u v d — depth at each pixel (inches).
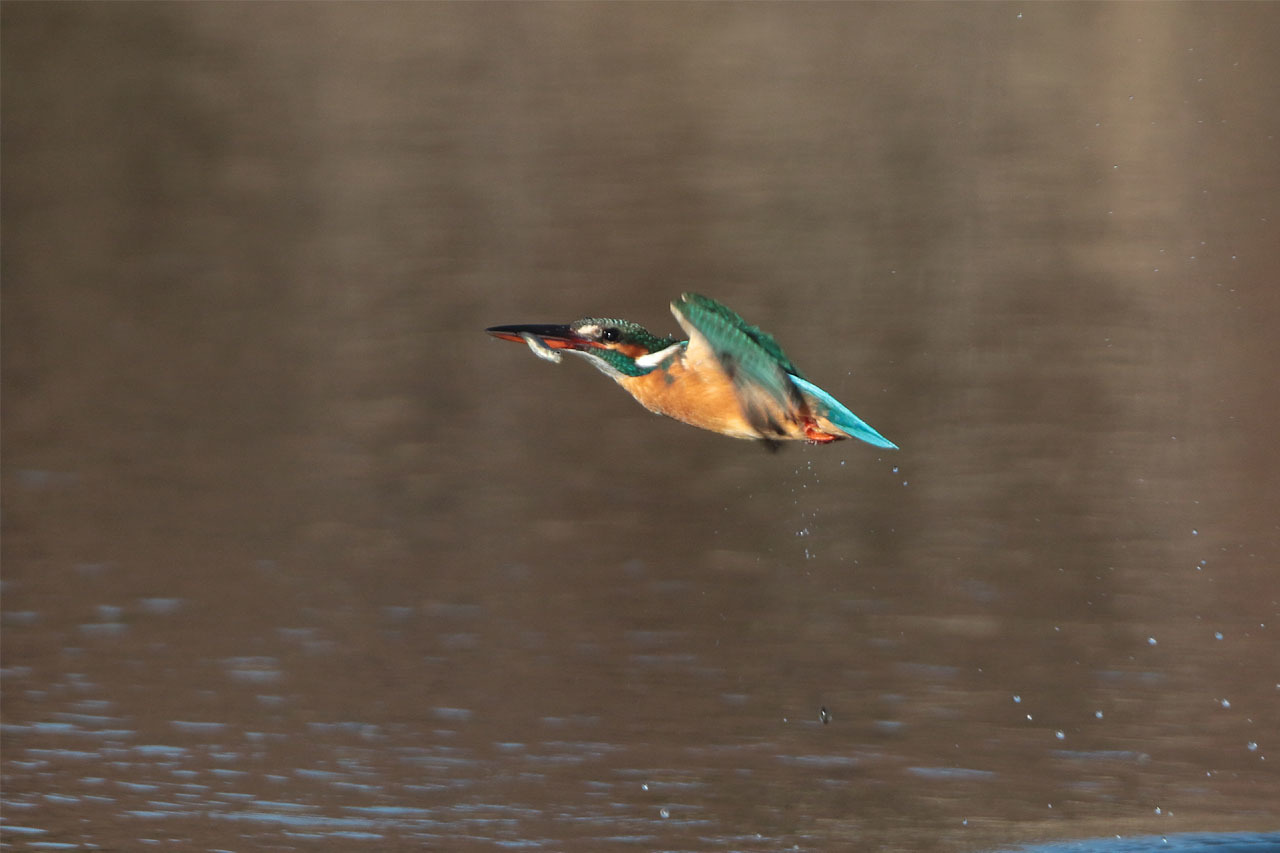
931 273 765.3
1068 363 664.4
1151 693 402.6
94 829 323.6
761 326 705.6
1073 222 833.5
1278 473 557.9
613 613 457.1
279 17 1133.7
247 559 497.4
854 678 412.2
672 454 589.0
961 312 721.0
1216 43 1039.0
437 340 700.7
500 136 955.3
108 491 553.3
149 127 967.6
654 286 754.8
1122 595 466.6
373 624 448.5
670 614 457.7
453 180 899.4
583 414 629.6
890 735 378.9
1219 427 597.3
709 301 241.4
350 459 586.2
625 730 380.2
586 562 496.4
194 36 1104.2
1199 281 749.9
